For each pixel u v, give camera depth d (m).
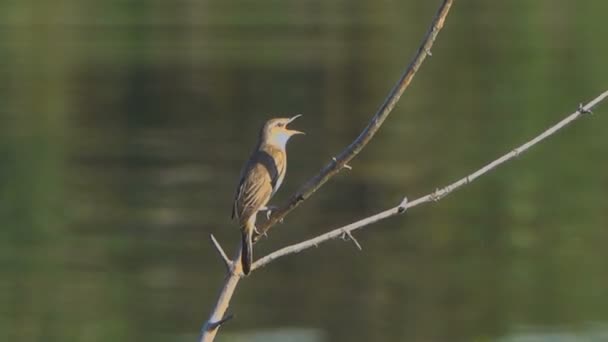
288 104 28.69
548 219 19.75
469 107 28.08
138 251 18.27
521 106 27.86
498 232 19.09
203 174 22.61
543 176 22.33
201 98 29.52
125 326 15.30
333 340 15.12
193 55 34.12
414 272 17.42
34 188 21.45
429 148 24.45
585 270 17.12
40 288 16.66
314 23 39.19
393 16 40.19
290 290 16.84
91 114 27.86
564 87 29.52
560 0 43.00
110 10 42.41
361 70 31.72
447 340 14.95
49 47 35.28
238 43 35.72
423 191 21.52
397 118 27.36
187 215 20.09
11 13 41.12
